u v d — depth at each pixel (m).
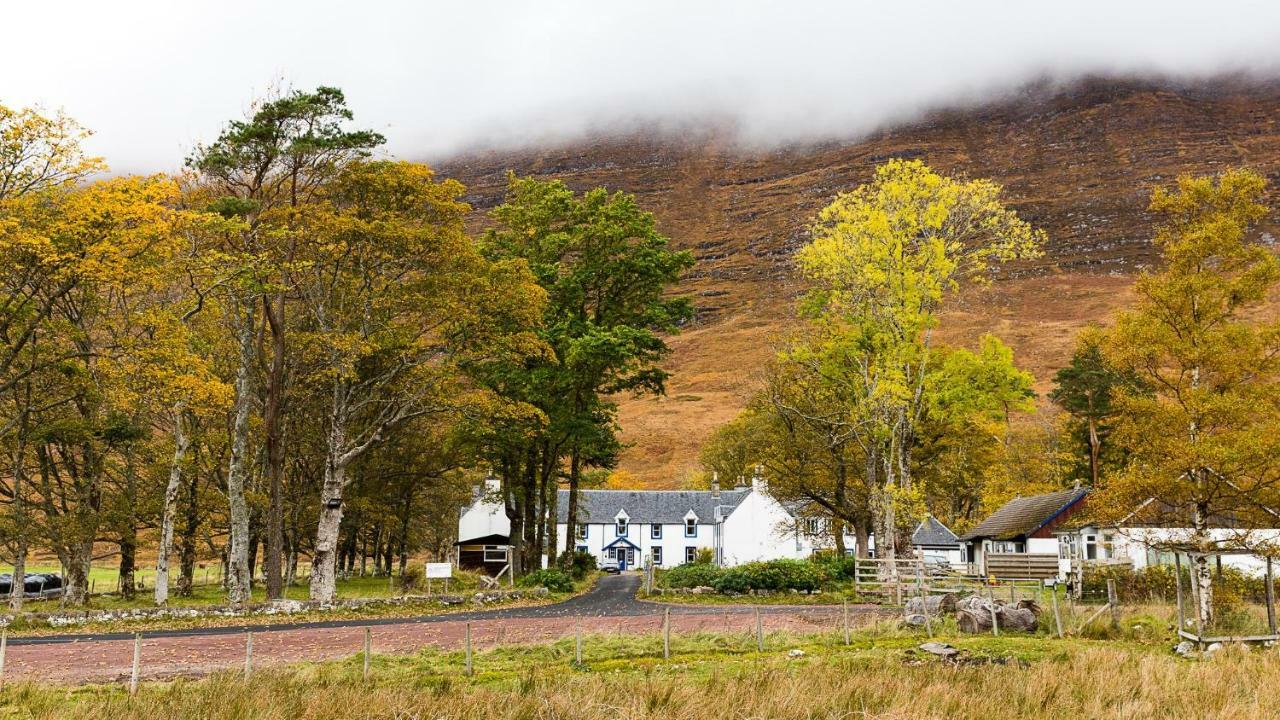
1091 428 67.19
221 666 22.50
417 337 41.12
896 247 41.81
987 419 60.06
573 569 56.50
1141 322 28.69
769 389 50.59
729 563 84.25
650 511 96.31
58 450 44.34
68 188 33.22
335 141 38.62
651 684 17.84
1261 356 27.75
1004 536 59.41
